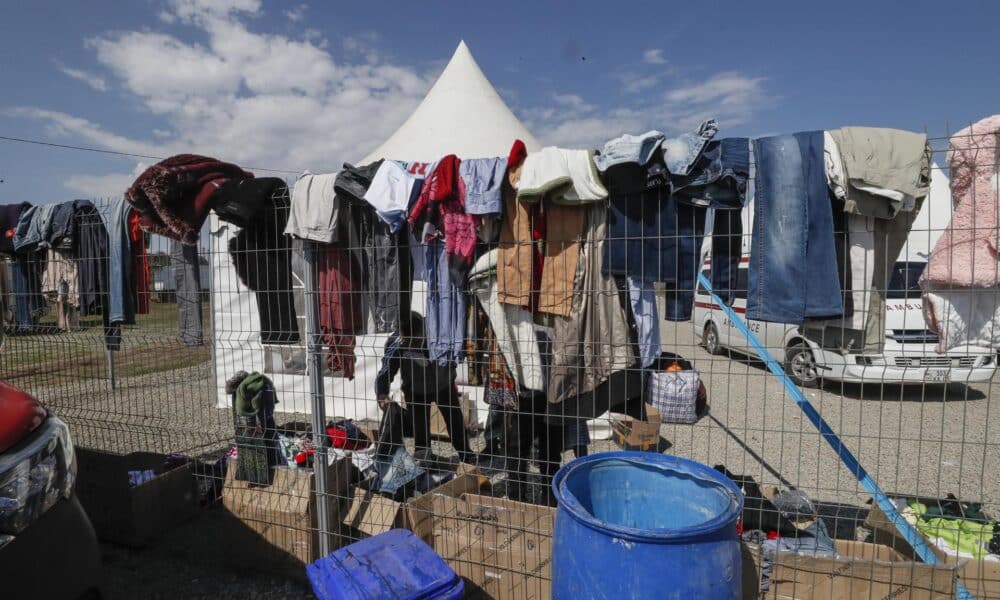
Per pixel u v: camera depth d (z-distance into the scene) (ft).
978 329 7.22
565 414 9.25
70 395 21.31
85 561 6.07
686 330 33.22
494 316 8.95
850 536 10.30
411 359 10.12
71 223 11.64
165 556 10.21
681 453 15.20
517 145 7.86
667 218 7.48
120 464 10.39
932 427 17.53
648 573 5.52
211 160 9.71
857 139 6.52
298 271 13.09
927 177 6.57
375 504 9.26
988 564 7.29
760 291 7.02
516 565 7.90
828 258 6.68
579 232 7.94
